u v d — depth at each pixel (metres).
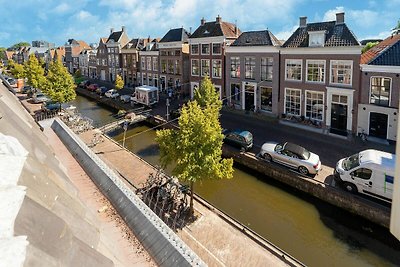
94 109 44.34
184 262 5.96
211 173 15.23
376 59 23.83
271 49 30.58
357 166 17.02
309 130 27.36
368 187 16.67
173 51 44.09
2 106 6.29
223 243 13.88
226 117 32.59
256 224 17.09
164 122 32.53
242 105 34.62
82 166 10.81
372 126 24.72
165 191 16.78
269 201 19.27
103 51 63.16
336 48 25.44
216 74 37.41
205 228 14.90
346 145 23.70
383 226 15.90
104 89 50.28
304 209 18.20
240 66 33.94
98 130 31.28
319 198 18.58
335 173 18.30
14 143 4.23
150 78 50.12
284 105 30.55
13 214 2.79
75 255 3.42
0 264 2.17
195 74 40.12
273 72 30.88
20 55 106.75
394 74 22.69
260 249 13.55
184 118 15.39
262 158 22.20
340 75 25.95
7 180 3.40
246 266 12.54
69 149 12.84
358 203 16.70
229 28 37.53
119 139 31.12
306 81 28.22
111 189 8.73
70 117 34.53
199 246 13.67
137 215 7.37
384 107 23.56
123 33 59.34
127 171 20.86
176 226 14.98
